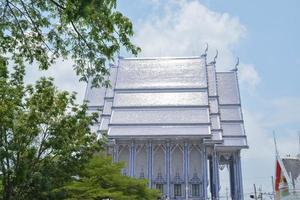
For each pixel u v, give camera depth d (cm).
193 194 8212
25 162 2233
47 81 2388
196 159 8444
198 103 8931
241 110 9544
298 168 5288
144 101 9044
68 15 1205
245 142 8944
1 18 1413
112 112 8931
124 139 8444
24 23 1443
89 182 3734
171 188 8250
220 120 9094
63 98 2420
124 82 9481
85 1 1175
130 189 4188
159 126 8556
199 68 9688
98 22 1350
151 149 8469
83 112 2497
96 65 1481
